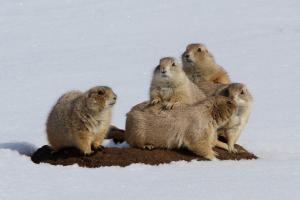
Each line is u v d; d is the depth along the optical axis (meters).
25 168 12.80
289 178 11.99
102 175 12.34
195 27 40.03
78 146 13.42
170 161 13.77
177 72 14.77
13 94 24.78
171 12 45.03
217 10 45.03
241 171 12.70
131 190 11.21
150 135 14.22
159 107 14.43
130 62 30.81
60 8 47.84
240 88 14.56
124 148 14.08
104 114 13.30
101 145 13.98
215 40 35.72
